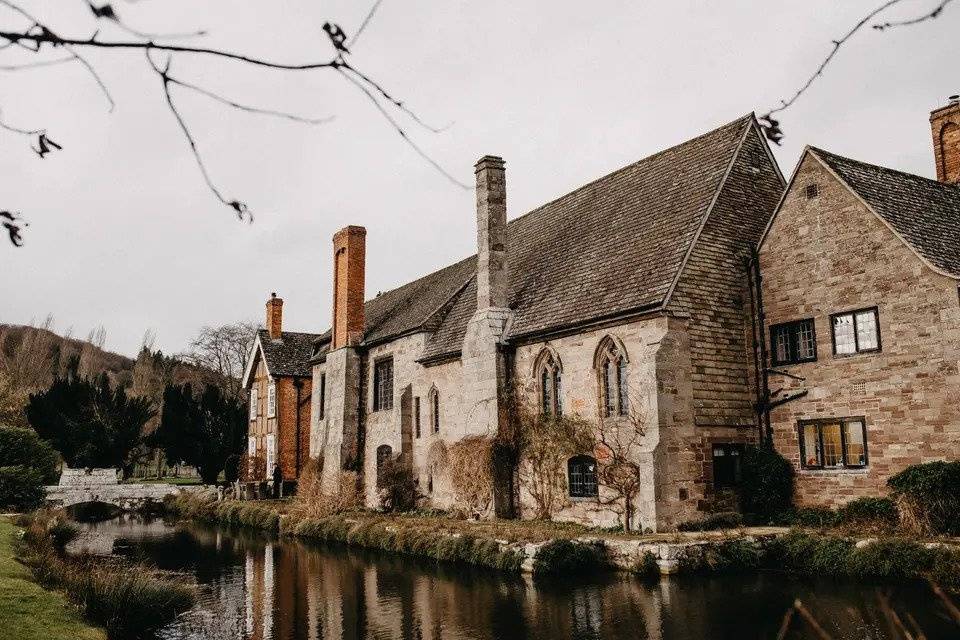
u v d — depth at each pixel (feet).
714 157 74.13
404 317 110.22
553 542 54.70
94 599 39.60
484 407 79.25
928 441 53.42
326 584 55.83
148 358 256.52
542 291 81.15
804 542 51.03
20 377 197.98
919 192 65.98
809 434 62.03
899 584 44.42
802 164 63.98
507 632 38.88
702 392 63.10
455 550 61.93
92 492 126.62
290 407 140.87
